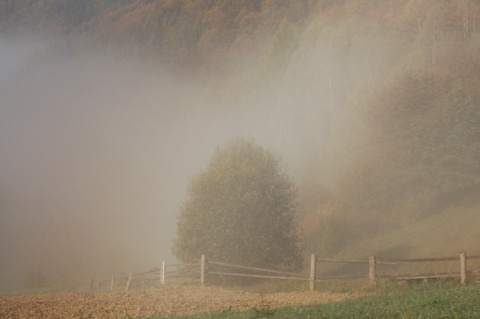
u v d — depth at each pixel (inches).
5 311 677.3
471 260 1327.5
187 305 755.4
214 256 1338.6
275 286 1023.0
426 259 880.3
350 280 982.4
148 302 781.9
